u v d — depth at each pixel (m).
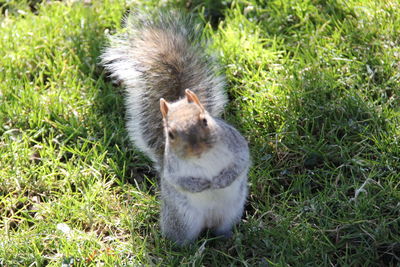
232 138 5.20
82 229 6.10
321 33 7.57
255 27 7.84
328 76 6.91
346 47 7.32
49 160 6.73
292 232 5.57
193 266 5.39
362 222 5.57
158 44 6.78
